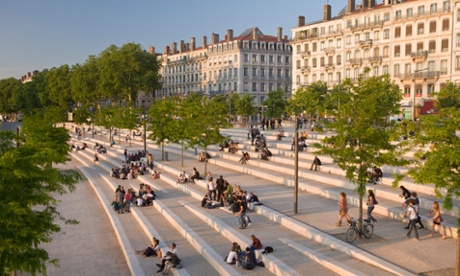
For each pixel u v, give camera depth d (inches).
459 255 523.2
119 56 4099.4
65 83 4896.7
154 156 2110.0
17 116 7022.6
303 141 1764.3
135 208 1183.6
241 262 685.9
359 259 667.4
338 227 828.0
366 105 748.6
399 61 2913.4
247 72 4424.2
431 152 537.0
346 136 756.0
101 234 1018.1
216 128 1531.7
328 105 2401.6
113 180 1656.0
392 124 772.6
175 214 1051.9
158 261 780.0
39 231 538.9
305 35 3646.7
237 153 1905.8
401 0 3024.1
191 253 796.0
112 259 842.8
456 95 622.5
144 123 2098.9
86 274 765.3
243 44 4404.5
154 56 4242.1
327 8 3526.1
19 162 523.2
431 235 754.2
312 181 1286.9
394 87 2027.6
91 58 4532.5
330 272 634.2
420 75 2753.4
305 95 2512.3
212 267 724.0
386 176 1198.3
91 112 4269.2
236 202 990.4
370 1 3206.2
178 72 5438.0
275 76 4562.0
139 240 917.2
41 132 1510.8
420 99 2775.6
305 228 818.2
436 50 2701.8
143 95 5930.1
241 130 2864.2
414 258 650.8
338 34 3324.3
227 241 829.8
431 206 905.5
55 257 855.1
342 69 3319.4
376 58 3031.5
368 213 807.1
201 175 1517.0
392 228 814.5
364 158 739.4
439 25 2682.1
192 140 1518.2
